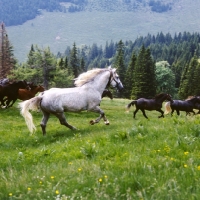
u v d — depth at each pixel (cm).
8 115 2403
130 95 8488
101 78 1485
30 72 6562
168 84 10488
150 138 877
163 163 601
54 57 6794
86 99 1433
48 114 1436
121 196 466
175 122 1109
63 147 934
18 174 659
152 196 438
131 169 578
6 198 496
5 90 2538
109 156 755
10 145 1279
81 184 518
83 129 1439
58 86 6819
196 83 8550
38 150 1005
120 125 1430
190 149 730
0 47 7281
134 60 8744
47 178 575
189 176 514
